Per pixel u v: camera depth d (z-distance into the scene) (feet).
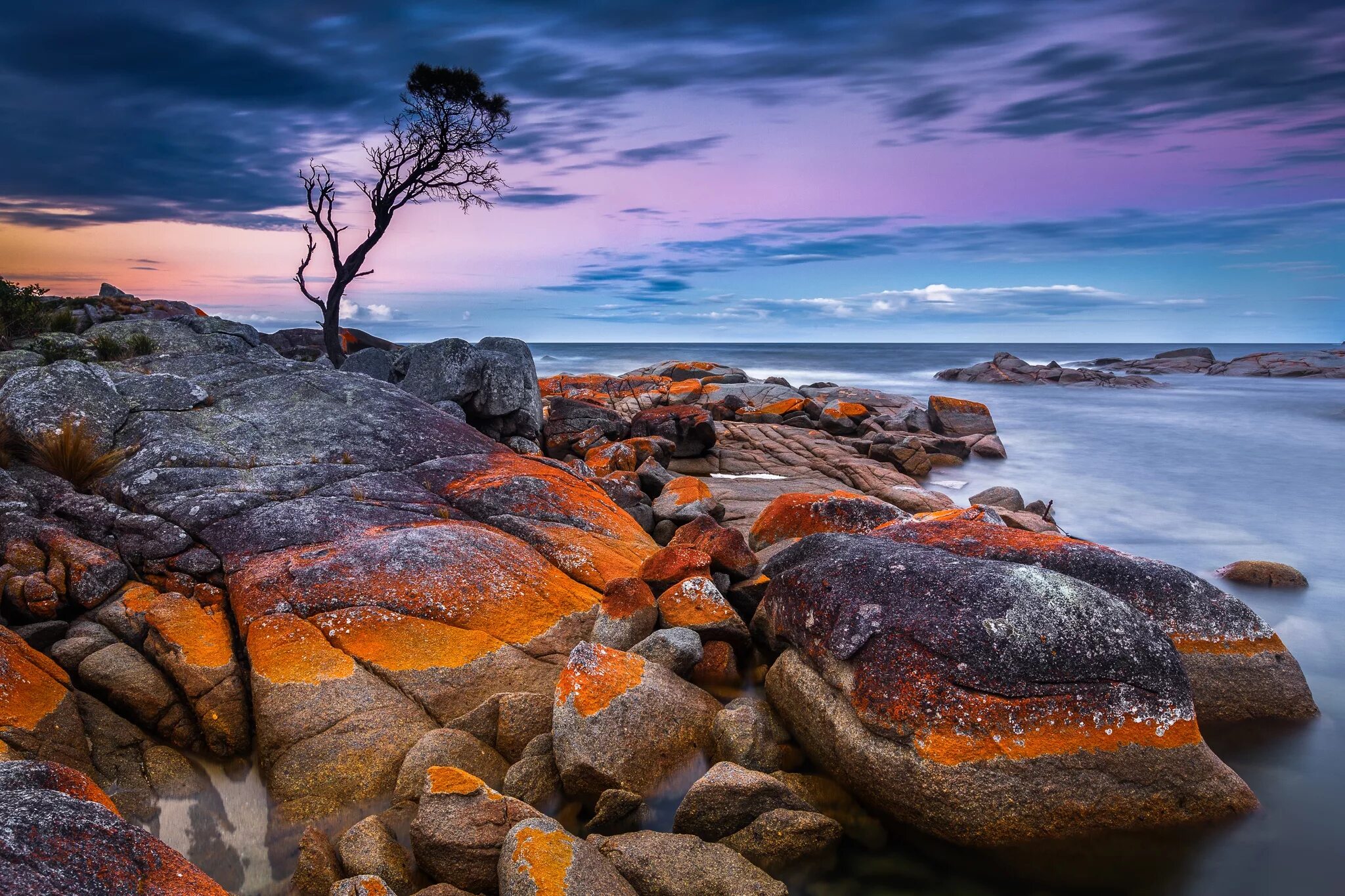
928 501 48.75
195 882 12.44
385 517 29.17
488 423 57.57
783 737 21.20
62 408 31.68
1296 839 18.51
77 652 21.58
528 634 23.99
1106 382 183.32
